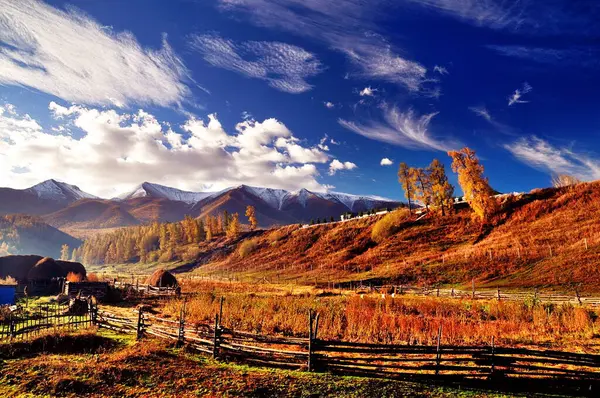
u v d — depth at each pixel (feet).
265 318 67.46
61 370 39.68
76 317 67.87
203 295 104.22
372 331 59.00
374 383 38.96
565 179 223.30
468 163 216.13
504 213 210.18
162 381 38.58
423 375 40.91
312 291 135.74
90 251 640.58
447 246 200.64
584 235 151.33
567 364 42.78
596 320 65.92
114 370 40.04
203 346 49.90
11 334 52.03
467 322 67.92
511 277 136.56
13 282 145.79
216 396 35.53
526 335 57.77
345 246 264.31
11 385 36.17
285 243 324.60
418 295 123.95
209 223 493.36
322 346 44.04
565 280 121.39
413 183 266.36
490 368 41.24
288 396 36.01
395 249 217.97
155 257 485.97
